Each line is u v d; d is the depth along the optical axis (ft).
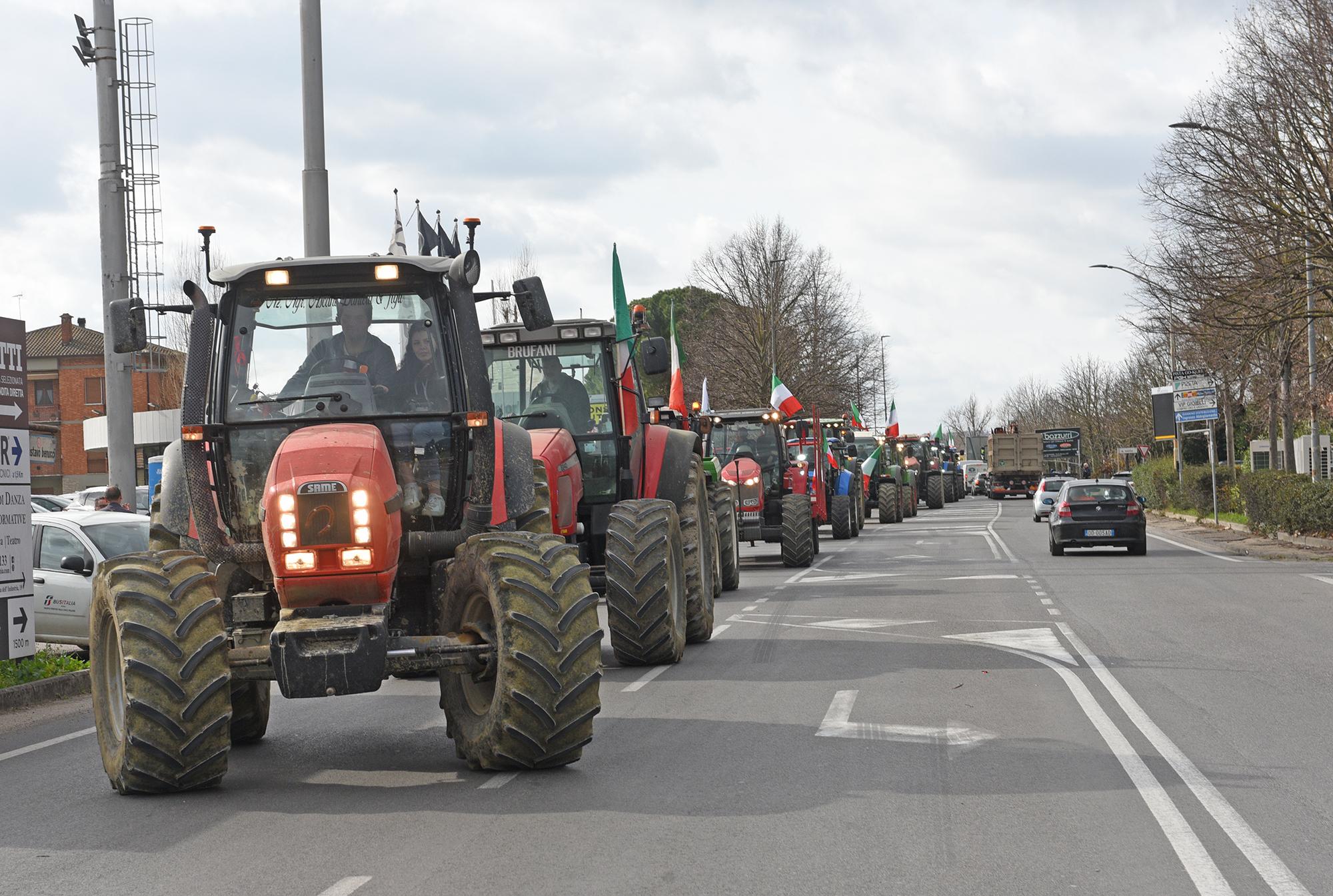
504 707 24.70
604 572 42.55
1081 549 99.40
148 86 86.17
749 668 40.06
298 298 27.66
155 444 166.30
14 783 27.17
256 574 27.20
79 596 50.57
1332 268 87.92
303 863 19.60
